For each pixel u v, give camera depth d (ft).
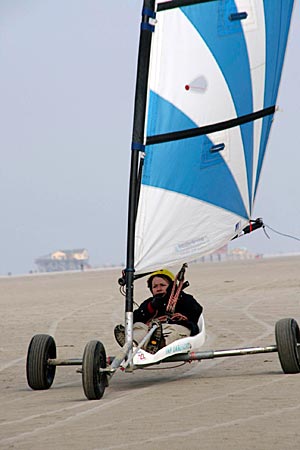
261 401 89.81
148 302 116.98
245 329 178.40
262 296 274.36
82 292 376.07
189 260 115.55
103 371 99.19
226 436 72.43
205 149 117.19
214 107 117.80
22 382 120.37
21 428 81.97
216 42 118.01
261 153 126.62
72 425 82.12
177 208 114.52
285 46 128.47
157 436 74.23
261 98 124.06
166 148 114.21
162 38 115.03
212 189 117.91
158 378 116.16
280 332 109.40
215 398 93.81
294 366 109.19
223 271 528.22
